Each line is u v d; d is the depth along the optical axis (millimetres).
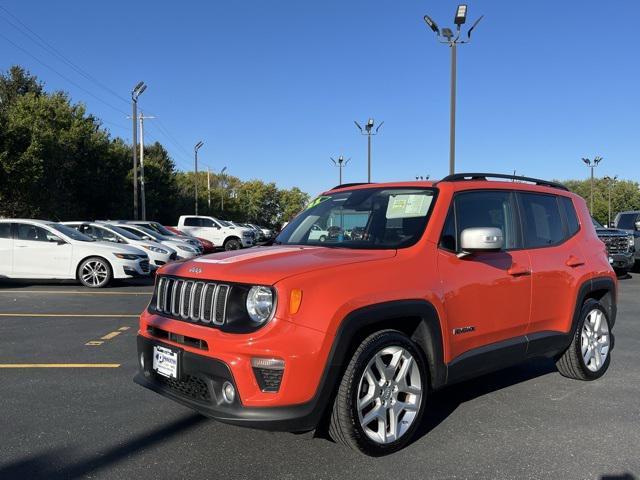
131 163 42688
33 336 7238
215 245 29047
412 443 3820
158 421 4227
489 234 3795
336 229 4375
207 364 3291
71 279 12914
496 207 4520
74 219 33531
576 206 5465
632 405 4633
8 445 3789
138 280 14578
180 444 3801
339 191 4941
